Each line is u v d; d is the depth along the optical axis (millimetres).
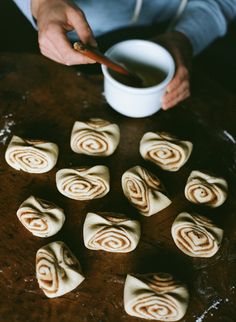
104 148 609
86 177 577
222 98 687
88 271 531
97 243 542
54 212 551
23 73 673
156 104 624
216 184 591
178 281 523
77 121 622
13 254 532
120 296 518
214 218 587
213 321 513
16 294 506
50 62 688
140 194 576
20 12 1086
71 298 512
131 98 592
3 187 578
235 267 549
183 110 670
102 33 824
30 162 587
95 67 806
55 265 515
